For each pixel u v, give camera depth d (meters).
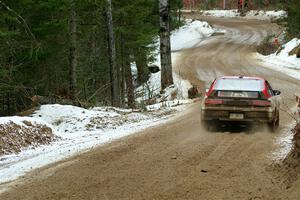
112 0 36.25
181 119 21.30
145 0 37.75
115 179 11.04
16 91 25.41
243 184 10.26
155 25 47.56
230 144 14.67
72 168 12.30
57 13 26.61
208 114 17.08
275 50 63.00
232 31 87.06
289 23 56.84
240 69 50.41
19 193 10.30
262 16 103.00
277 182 10.28
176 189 10.09
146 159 12.91
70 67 28.41
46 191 10.34
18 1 22.86
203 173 11.26
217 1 129.25
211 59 59.59
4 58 24.19
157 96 35.00
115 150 14.33
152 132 17.66
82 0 27.59
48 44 25.78
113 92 30.09
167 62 36.56
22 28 24.33
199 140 15.52
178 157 13.01
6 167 13.16
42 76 27.62
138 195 9.80
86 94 32.69
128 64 42.62
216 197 9.47
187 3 129.12
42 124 18.08
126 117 22.69
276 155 12.73
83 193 10.09
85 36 36.97
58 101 25.88
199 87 39.31
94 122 21.05
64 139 18.02
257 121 16.69
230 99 16.92
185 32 88.06
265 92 16.97
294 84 38.34
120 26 37.69
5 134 15.97
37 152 15.36
